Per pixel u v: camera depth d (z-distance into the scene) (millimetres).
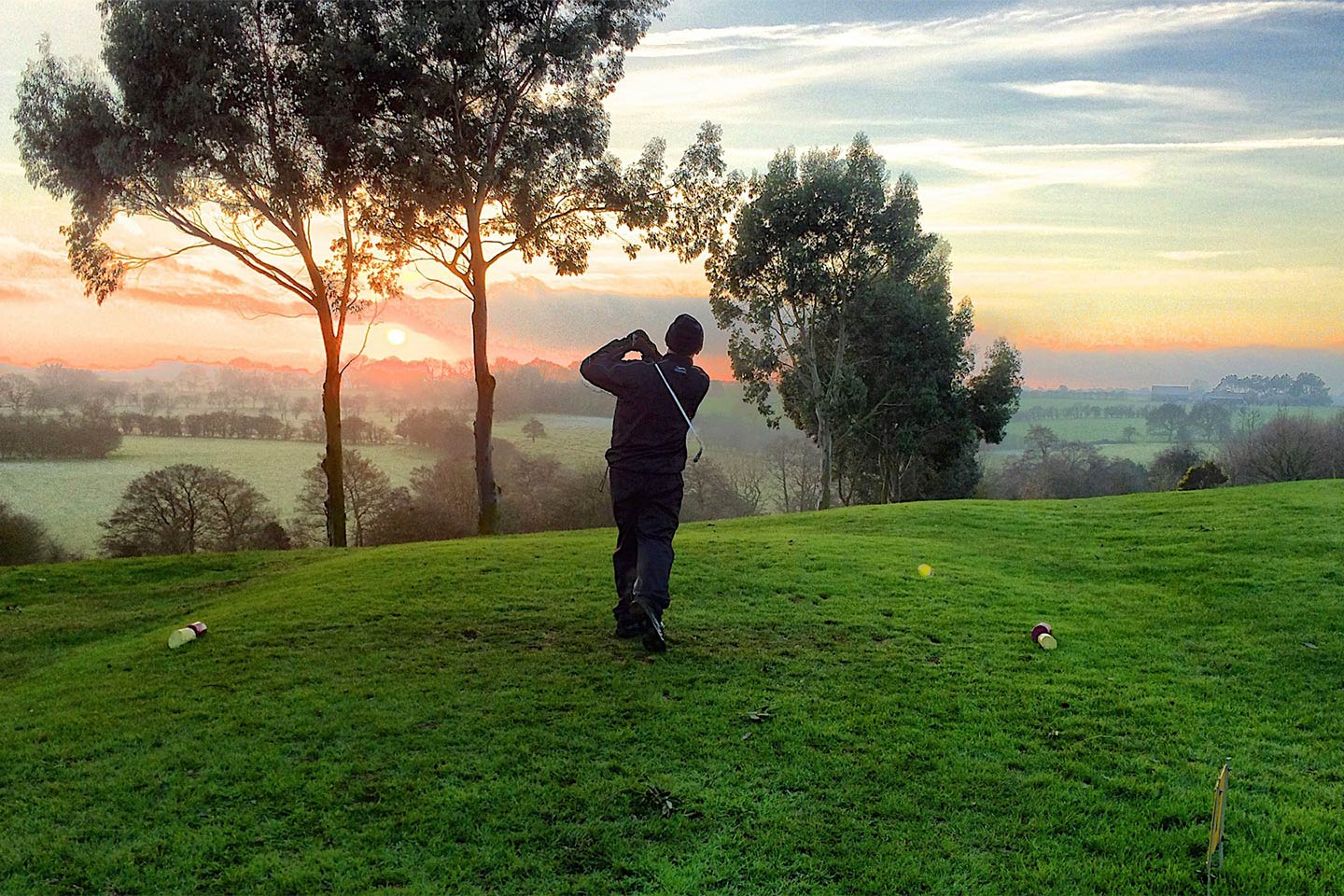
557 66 24281
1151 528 14156
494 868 4047
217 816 4539
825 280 43469
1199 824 4398
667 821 4430
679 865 4055
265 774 5000
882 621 8219
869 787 4812
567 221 26484
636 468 6953
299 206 23766
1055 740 5469
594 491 41094
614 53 25250
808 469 56500
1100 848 4199
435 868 4043
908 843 4254
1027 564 11898
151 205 23859
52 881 3971
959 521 16094
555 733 5516
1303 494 16531
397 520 40188
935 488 54906
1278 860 4020
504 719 5742
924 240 46125
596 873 4012
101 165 21516
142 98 21375
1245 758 5238
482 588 9617
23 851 4203
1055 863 4055
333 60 21703
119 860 4129
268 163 23453
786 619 8266
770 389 47312
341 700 6152
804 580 10023
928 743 5379
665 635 7672
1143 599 9531
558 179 25562
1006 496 68438
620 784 4812
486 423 24484
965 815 4520
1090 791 4770
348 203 25031
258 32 22734
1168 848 4176
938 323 45938
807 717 5766
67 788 4902
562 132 24703
